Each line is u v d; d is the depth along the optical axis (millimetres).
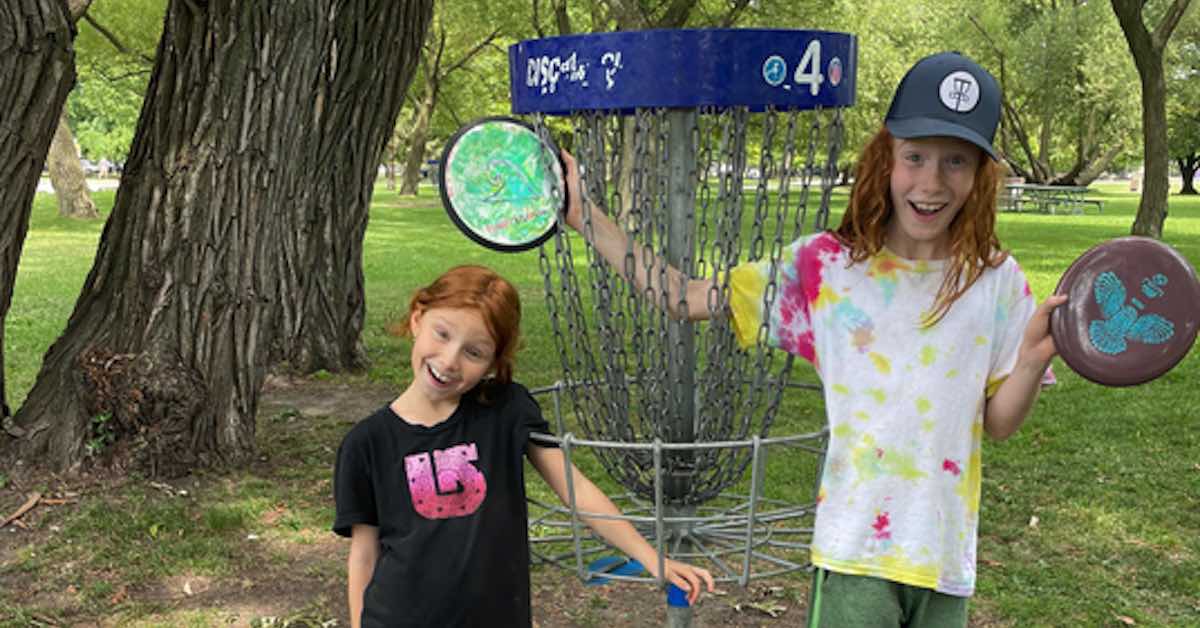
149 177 4836
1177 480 5176
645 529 2297
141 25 18297
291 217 7301
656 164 2027
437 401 2049
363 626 2023
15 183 4477
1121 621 3631
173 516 4430
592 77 1975
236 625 3545
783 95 1953
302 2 4812
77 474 4746
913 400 1974
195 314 4926
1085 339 1838
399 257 15773
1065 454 5652
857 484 1983
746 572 2080
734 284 2072
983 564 4152
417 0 7195
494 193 2096
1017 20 36594
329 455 5512
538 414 2109
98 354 4824
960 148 1907
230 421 5137
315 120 7102
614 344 2203
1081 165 41750
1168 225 24500
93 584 3822
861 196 2004
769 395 2367
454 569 1991
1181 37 34438
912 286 2004
